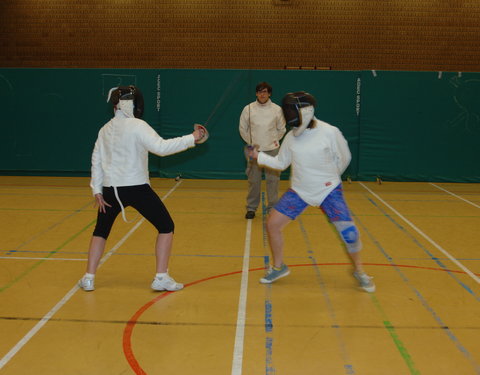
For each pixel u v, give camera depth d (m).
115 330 3.64
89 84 9.69
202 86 9.66
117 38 12.51
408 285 4.53
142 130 4.07
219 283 4.57
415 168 9.75
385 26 12.16
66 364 3.16
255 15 12.24
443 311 3.98
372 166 9.77
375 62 12.25
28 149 9.94
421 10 12.08
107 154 4.15
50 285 4.49
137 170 4.12
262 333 3.60
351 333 3.60
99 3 12.45
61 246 5.62
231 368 3.12
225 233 6.20
